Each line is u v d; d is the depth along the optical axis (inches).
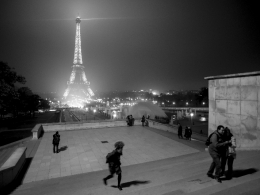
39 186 327.9
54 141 591.8
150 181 275.7
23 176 430.6
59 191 268.8
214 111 504.4
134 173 341.4
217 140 245.9
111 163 261.1
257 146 396.2
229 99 462.6
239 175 254.7
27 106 3206.2
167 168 341.4
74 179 349.4
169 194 209.0
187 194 204.7
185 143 713.6
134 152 601.9
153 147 657.0
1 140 1392.7
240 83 436.1
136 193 227.5
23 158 498.9
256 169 271.4
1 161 575.5
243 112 430.0
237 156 352.8
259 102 397.4
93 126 1018.7
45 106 5575.8
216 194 196.2
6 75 1246.9
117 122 1072.8
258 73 390.9
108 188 266.7
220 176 250.4
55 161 525.7
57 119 3366.1
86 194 248.7
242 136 433.4
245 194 190.7
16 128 2098.9
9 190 334.0
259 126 397.4
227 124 468.4
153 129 994.1
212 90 510.6
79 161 524.7
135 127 1040.2
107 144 693.3
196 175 266.7
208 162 354.0
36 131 767.1
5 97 1278.3
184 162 376.5
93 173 386.6
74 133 882.1
